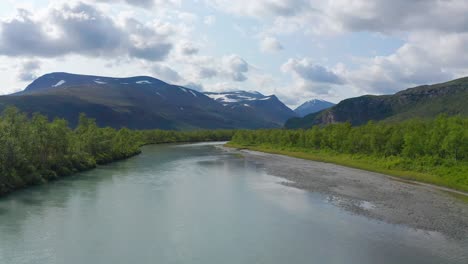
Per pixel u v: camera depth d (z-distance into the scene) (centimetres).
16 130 6669
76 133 10556
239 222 4153
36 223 3994
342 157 10738
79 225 3953
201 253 3219
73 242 3434
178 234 3712
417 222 4175
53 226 3900
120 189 5966
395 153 9288
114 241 3481
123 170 8369
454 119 9112
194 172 8162
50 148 7400
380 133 9862
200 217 4341
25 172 6225
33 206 4722
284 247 3375
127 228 3878
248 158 11725
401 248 3356
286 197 5500
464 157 7456
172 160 10888
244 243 3472
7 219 4125
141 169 8569
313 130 13712
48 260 3016
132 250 3262
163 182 6712
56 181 6669
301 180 7100
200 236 3662
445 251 3281
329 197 5506
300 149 13738
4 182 5525
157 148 16900
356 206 4934
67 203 4919
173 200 5212
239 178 7338
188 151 14912
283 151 13912
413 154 8444
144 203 4991
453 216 4428
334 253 3231
